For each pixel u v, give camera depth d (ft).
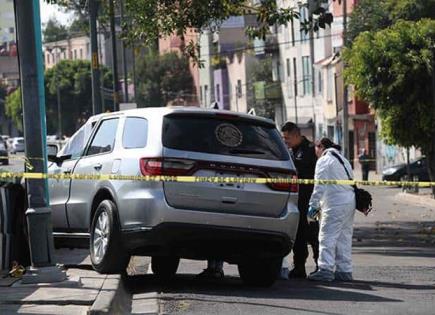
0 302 106.32
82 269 137.08
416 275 146.51
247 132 126.21
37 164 119.03
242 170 122.83
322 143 139.85
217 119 124.88
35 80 118.93
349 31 466.29
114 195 124.67
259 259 128.67
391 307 111.24
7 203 134.82
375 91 383.24
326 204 137.80
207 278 143.64
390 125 388.37
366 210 140.87
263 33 227.20
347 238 140.05
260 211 123.95
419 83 377.50
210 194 120.57
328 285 133.59
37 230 118.93
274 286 132.77
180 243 120.26
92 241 130.21
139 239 120.37
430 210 343.67
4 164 248.52
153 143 121.19
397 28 377.09
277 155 127.03
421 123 379.96
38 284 117.50
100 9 369.09
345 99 522.06
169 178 119.14
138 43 295.28
